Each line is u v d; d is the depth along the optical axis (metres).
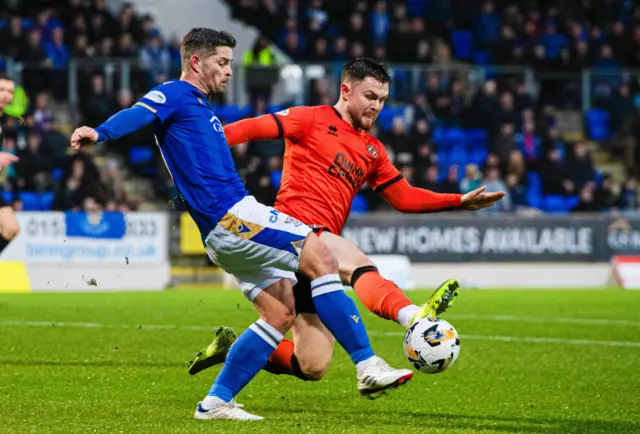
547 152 53.19
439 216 44.53
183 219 42.97
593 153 57.78
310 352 14.26
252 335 13.35
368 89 15.21
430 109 53.12
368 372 12.76
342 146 15.34
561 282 45.22
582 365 19.80
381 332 25.56
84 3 53.00
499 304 33.84
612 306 33.22
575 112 57.88
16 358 19.39
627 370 19.12
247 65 50.47
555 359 20.64
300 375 14.55
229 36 13.41
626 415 14.20
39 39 49.97
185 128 12.91
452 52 58.38
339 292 12.98
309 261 12.97
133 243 42.38
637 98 58.09
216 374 17.73
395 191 16.17
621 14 62.00
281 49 56.78
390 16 56.19
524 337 24.55
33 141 45.62
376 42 54.47
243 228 12.85
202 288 42.78
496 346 22.75
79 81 49.72
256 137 14.83
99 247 42.00
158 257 42.66
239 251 12.95
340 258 14.83
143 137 50.66
